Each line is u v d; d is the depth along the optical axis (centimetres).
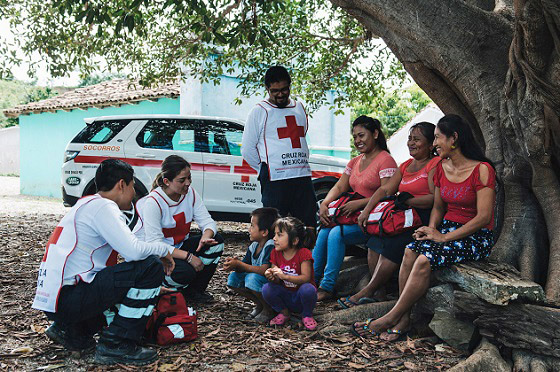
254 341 386
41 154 1842
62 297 332
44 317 427
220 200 809
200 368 339
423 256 382
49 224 1024
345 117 1573
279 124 505
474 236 396
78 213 336
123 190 356
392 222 442
